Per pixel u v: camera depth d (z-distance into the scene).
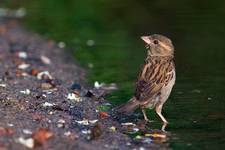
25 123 11.21
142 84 12.12
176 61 18.56
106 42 21.28
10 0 28.05
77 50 20.02
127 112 11.91
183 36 21.89
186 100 14.09
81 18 24.84
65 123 11.58
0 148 9.76
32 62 17.56
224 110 13.23
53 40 21.39
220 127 12.05
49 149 10.05
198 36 21.81
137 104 11.90
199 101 13.98
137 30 23.08
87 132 11.20
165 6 25.98
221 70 17.28
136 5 26.03
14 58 17.88
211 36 21.75
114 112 12.72
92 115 12.51
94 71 17.27
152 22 24.09
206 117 12.72
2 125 10.91
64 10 25.95
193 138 11.34
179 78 16.44
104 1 26.64
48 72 16.30
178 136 11.46
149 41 12.81
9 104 12.41
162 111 13.18
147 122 12.35
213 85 15.56
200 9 25.67
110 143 10.80
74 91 14.30
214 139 11.31
